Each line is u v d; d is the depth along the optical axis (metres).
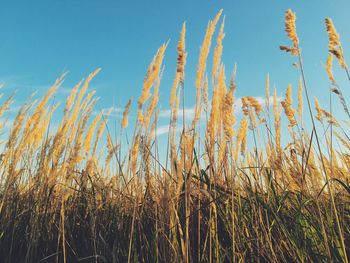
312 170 0.66
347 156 0.89
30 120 0.85
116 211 0.80
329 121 0.68
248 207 0.69
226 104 0.62
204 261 0.60
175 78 0.62
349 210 0.63
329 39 0.58
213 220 0.59
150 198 0.74
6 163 0.85
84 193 0.86
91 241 0.73
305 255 0.55
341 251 0.50
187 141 0.59
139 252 0.68
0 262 0.72
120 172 0.75
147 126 0.67
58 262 0.73
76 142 0.78
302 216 0.60
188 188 0.56
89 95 0.83
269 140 0.71
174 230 0.57
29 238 0.75
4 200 0.81
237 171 0.69
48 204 0.80
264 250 0.61
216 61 0.62
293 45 0.55
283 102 0.69
